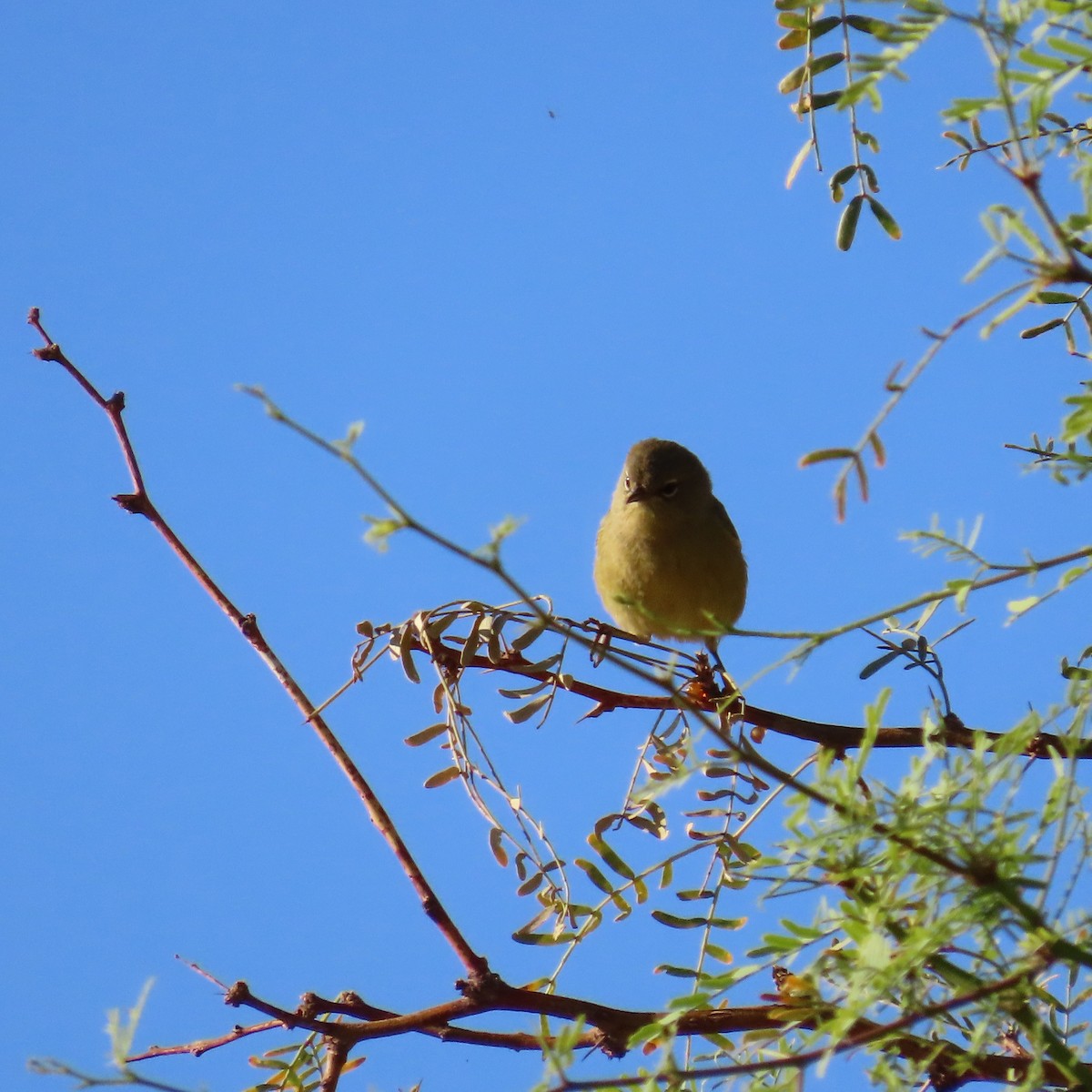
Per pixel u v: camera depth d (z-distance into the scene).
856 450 6.18
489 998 7.34
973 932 5.81
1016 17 5.58
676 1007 6.39
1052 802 5.88
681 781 6.10
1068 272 5.43
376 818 7.77
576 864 8.51
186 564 8.36
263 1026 7.47
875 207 7.74
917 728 9.03
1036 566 6.75
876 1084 6.04
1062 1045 5.70
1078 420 6.16
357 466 5.48
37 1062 6.16
